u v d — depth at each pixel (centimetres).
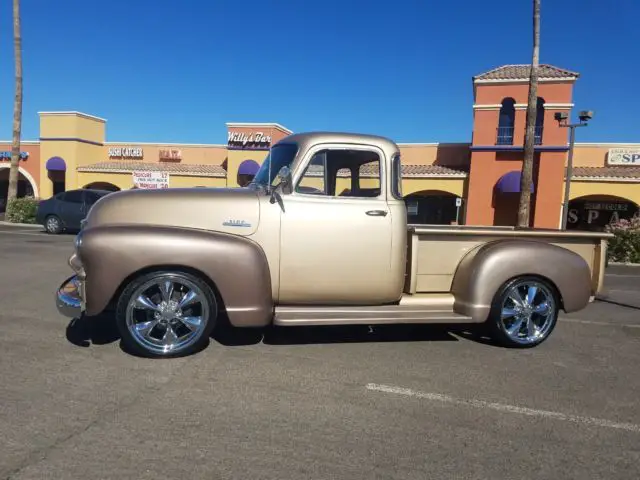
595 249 539
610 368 466
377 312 484
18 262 1000
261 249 455
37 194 3042
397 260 489
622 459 302
